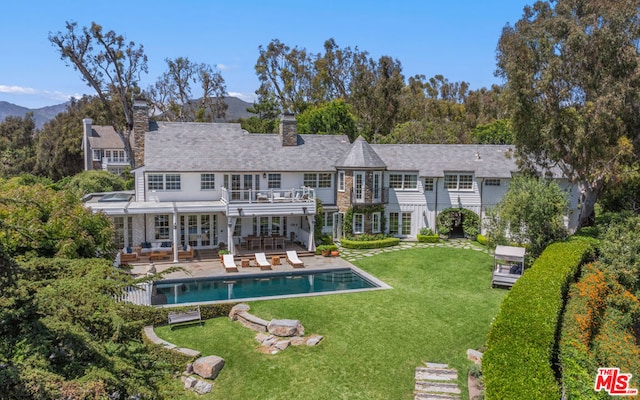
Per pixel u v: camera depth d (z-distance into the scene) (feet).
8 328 25.54
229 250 92.99
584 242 74.69
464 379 45.93
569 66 86.48
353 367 48.11
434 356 50.57
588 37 83.10
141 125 103.81
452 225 122.52
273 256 91.20
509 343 38.86
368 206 110.42
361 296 69.21
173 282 77.25
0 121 299.58
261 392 43.98
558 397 34.68
